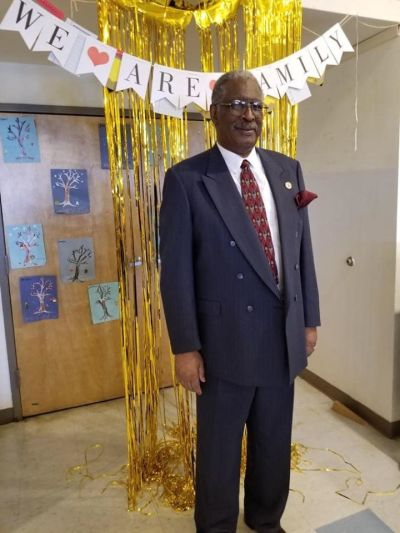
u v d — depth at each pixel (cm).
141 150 159
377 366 215
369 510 164
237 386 129
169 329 125
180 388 179
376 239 208
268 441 142
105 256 247
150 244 166
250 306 121
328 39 157
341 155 223
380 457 197
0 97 217
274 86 152
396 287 201
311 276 141
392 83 188
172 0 147
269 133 168
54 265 237
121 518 164
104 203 243
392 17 178
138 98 153
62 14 126
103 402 259
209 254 121
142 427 178
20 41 185
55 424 235
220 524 140
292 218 129
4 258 227
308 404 245
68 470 194
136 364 170
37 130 224
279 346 125
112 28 142
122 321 164
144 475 183
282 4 157
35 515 167
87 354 251
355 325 228
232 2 154
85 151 235
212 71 159
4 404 236
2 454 207
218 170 122
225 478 136
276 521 150
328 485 178
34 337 238
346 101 215
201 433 136
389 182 197
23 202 226
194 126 254
